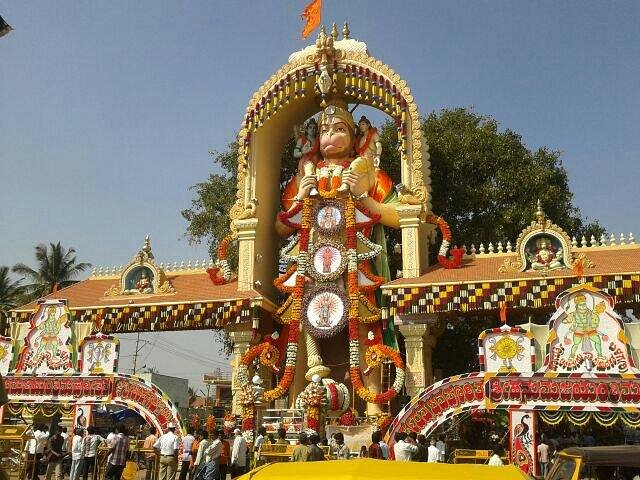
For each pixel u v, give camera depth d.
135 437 26.89
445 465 5.45
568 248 24.55
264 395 25.56
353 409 25.55
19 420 27.36
